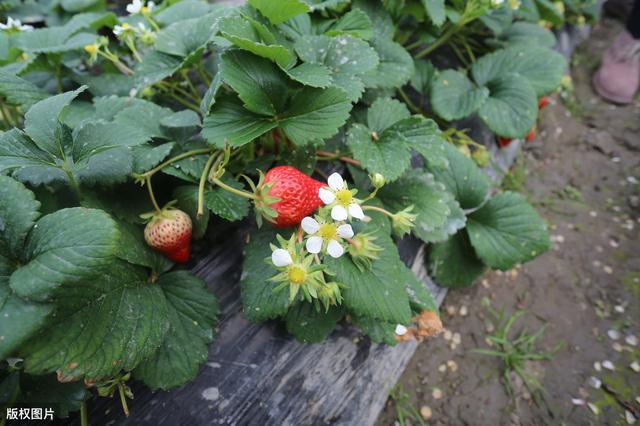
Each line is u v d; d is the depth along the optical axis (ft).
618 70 2.12
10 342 0.51
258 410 0.85
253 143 0.92
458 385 1.22
